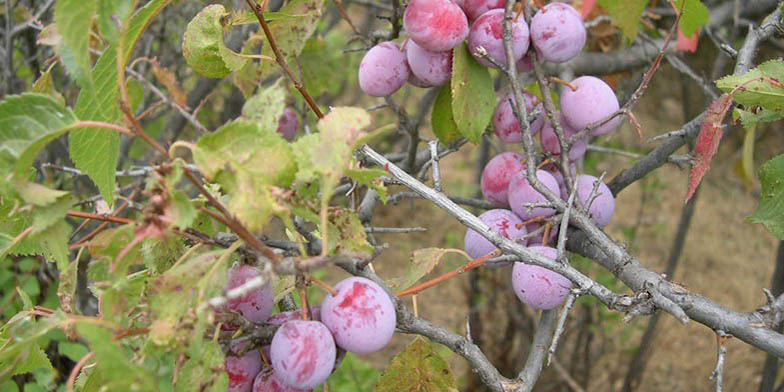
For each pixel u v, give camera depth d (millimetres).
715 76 756
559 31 485
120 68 380
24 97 372
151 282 395
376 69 499
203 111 883
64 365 873
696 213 1780
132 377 359
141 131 379
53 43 492
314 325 398
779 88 450
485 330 1131
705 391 1267
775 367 688
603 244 451
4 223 439
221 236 422
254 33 593
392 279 484
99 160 422
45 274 891
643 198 1246
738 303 1475
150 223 370
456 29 468
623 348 1228
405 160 626
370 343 400
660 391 1256
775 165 480
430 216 1748
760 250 1661
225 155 375
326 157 382
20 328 388
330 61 659
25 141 376
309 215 392
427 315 1404
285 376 396
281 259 385
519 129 506
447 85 515
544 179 490
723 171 1907
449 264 1428
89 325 356
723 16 770
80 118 409
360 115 389
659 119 1936
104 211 479
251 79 584
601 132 502
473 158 1810
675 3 587
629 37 601
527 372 474
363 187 674
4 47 849
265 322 416
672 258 1014
